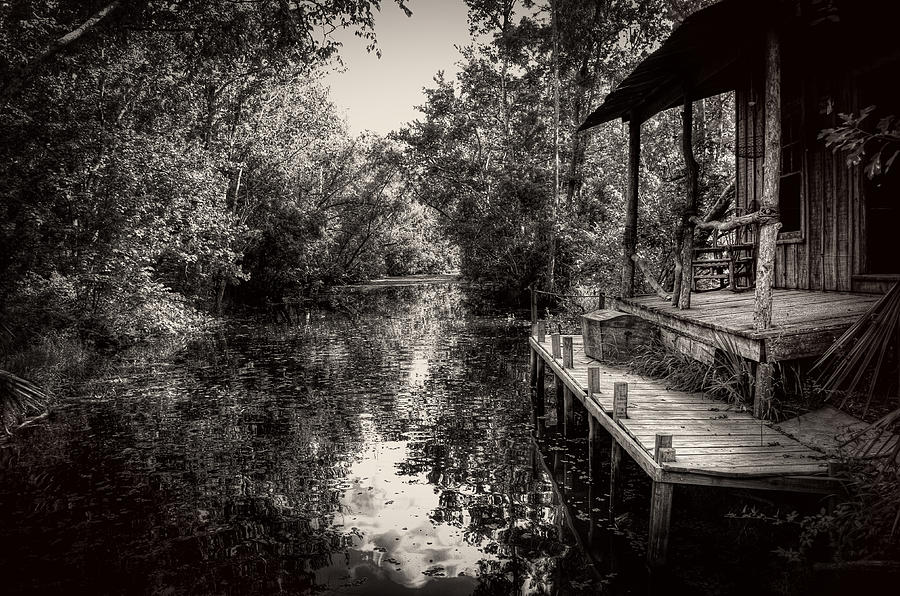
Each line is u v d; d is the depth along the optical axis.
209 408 10.34
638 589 4.56
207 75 20.02
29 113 13.39
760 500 4.85
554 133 23.44
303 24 12.87
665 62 7.16
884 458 3.97
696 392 6.61
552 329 16.59
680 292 7.63
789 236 8.16
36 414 9.88
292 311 26.80
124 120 16.81
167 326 17.73
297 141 28.66
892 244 6.80
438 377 12.82
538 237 23.64
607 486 6.75
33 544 5.49
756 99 8.69
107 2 12.03
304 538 5.62
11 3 12.08
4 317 11.83
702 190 13.73
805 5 5.09
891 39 6.07
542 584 4.74
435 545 5.47
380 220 40.34
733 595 4.21
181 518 6.08
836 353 5.08
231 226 21.98
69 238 14.67
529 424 9.37
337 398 11.06
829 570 3.75
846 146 4.07
